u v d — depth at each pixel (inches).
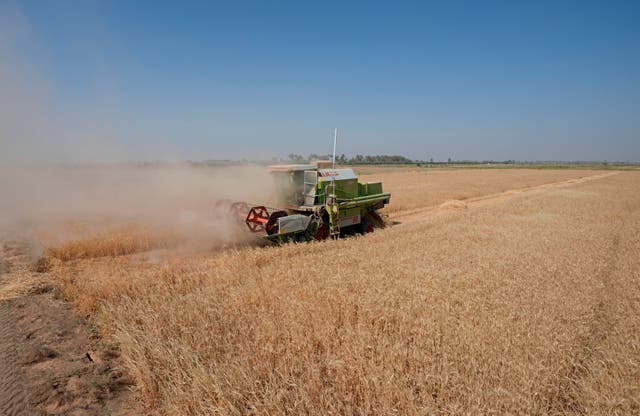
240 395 125.6
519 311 189.0
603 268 283.3
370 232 454.0
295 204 410.3
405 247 349.1
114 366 167.0
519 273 259.3
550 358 145.5
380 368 136.3
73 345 183.2
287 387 134.0
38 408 137.3
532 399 121.2
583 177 2213.3
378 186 498.0
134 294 232.5
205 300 203.5
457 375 130.6
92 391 147.2
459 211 657.6
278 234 351.6
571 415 124.0
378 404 123.6
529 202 778.2
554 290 223.8
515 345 152.7
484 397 121.1
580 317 185.3
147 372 145.4
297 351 154.7
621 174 2810.0
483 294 216.7
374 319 182.1
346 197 435.8
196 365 148.4
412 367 140.6
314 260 291.9
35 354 170.4
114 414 135.9
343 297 203.0
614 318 196.5
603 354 155.9
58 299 241.8
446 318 175.9
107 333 191.6
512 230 450.0
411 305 193.0
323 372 143.7
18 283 263.4
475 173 2694.4
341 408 122.9
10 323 205.2
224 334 173.0
